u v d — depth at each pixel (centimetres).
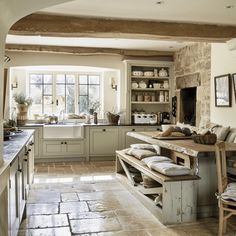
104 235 300
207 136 383
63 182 508
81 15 429
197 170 350
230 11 412
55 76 760
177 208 334
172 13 420
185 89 721
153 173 358
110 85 782
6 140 355
